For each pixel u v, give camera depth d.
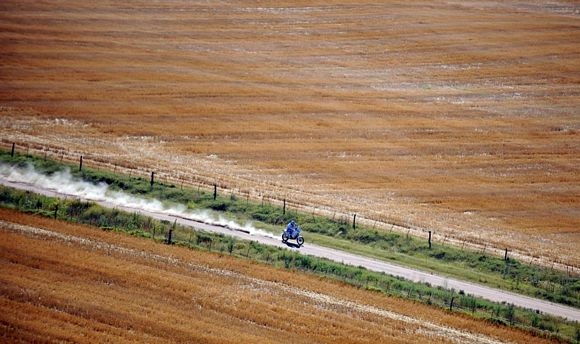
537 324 146.25
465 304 151.25
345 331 129.88
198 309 131.00
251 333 124.25
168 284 139.38
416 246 182.75
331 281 152.88
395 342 128.00
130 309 127.19
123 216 173.50
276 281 149.00
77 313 123.19
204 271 148.25
